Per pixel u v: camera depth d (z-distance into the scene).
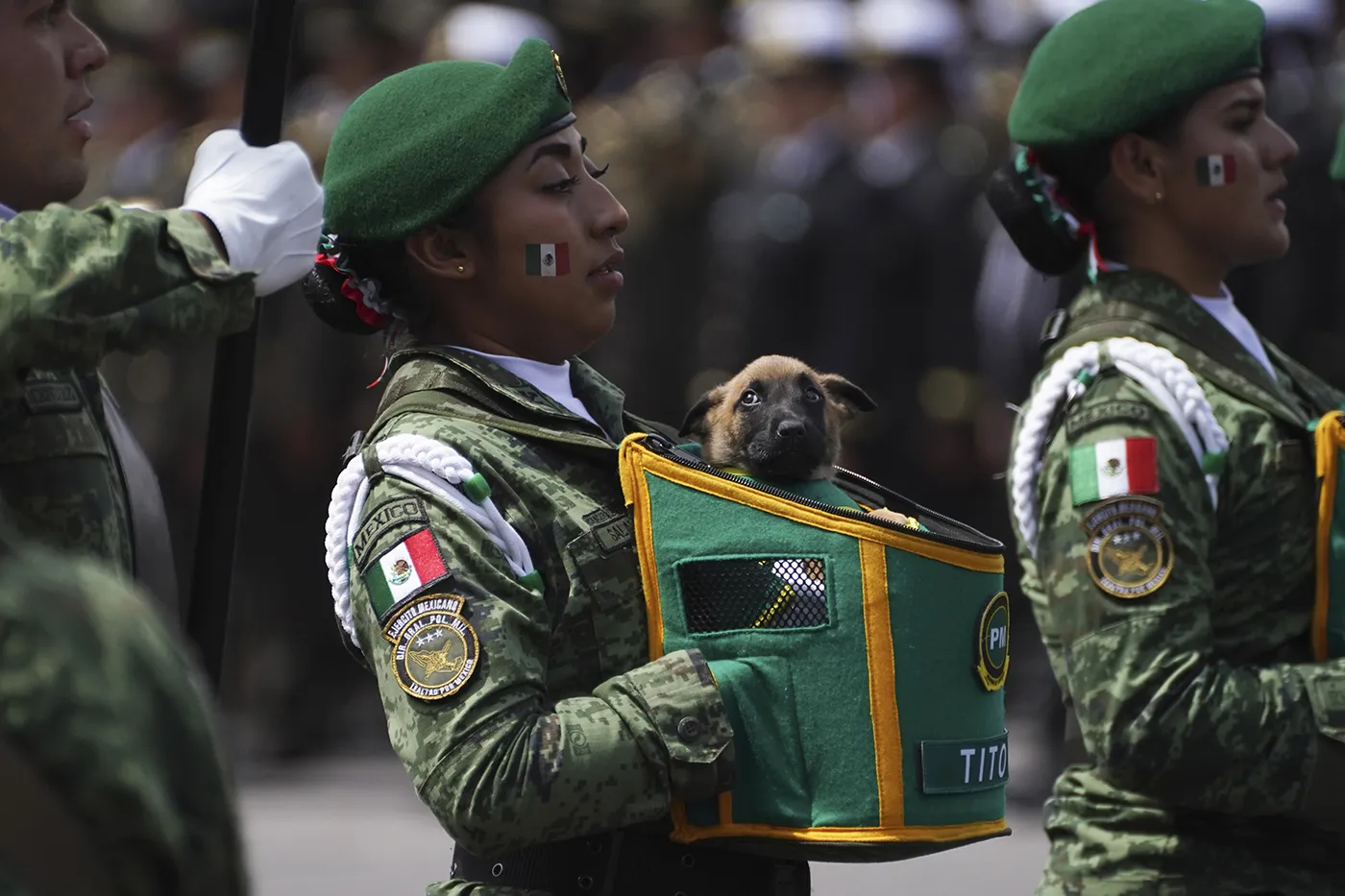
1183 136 12.56
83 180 10.08
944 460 31.59
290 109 34.12
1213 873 11.69
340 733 34.00
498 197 10.76
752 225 32.53
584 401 11.60
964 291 31.45
